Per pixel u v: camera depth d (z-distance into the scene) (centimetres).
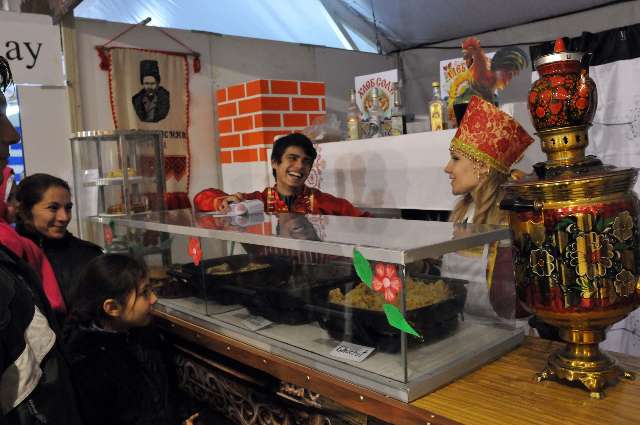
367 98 280
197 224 161
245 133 329
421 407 93
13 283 92
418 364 99
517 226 95
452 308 104
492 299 114
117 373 131
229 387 146
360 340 107
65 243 196
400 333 98
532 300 94
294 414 123
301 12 419
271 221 157
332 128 275
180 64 356
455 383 102
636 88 296
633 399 91
